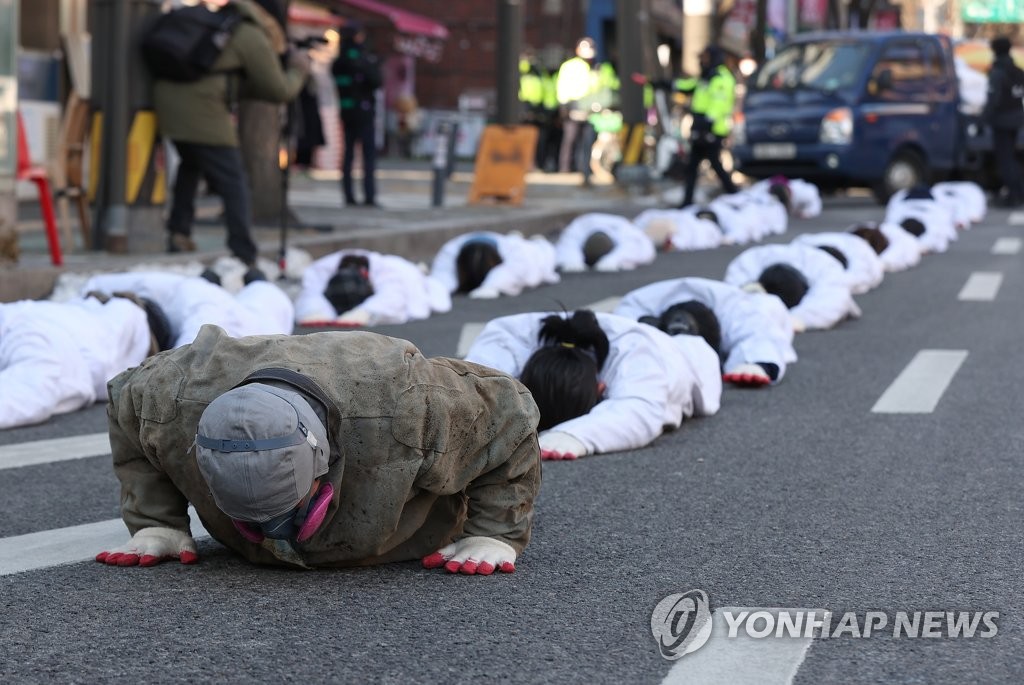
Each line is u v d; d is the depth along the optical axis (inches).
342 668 120.6
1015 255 530.3
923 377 278.4
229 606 136.9
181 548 151.0
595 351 215.8
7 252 357.7
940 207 584.7
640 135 780.0
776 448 216.1
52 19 547.2
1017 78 768.3
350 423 136.5
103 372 247.4
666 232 546.6
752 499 183.9
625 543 162.4
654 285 272.7
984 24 1937.7
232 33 385.7
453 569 148.1
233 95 391.5
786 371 285.7
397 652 124.7
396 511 140.3
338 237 465.4
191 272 357.1
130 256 394.0
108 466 203.3
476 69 1470.2
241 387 131.1
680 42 1509.6
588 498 184.2
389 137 1385.3
